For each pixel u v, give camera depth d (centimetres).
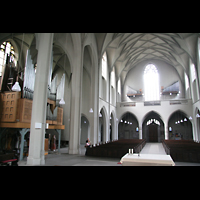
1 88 1163
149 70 3384
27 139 1489
